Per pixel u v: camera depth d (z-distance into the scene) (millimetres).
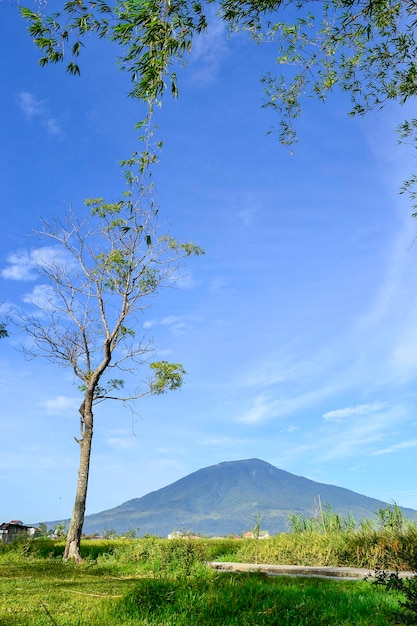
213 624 5898
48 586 9656
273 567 12867
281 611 6301
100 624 5938
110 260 20344
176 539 17062
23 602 7500
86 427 19438
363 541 14078
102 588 9398
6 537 29328
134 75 7031
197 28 7035
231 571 12930
